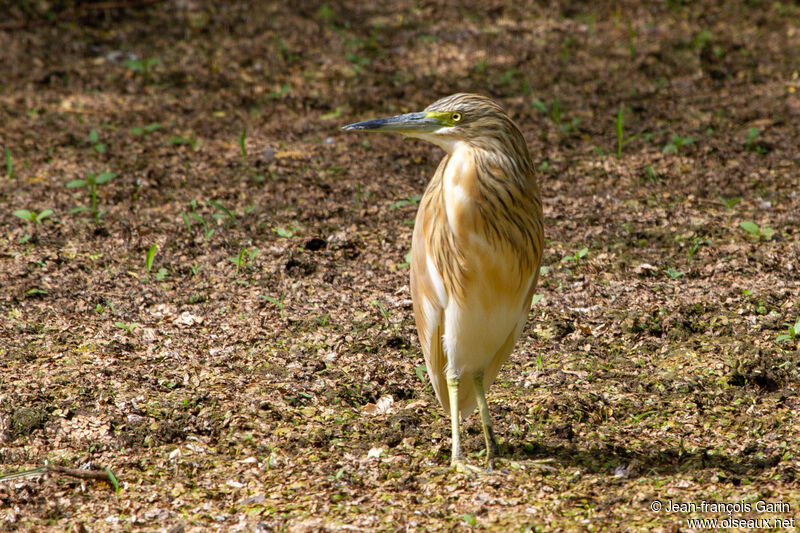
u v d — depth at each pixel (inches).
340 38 820.6
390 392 374.3
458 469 318.0
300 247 500.7
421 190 574.2
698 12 873.5
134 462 322.7
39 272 465.1
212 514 294.4
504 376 387.5
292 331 420.8
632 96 713.0
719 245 499.2
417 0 904.3
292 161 609.3
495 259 309.0
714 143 627.2
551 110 692.1
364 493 306.3
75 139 628.7
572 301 446.3
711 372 382.9
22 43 786.8
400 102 701.9
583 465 322.7
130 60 769.6
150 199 554.3
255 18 858.1
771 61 766.5
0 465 320.2
